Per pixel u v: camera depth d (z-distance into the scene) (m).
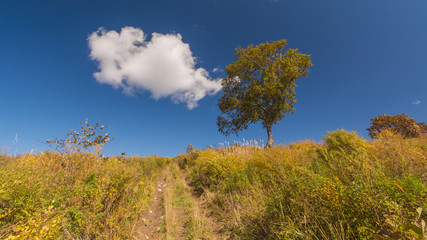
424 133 12.72
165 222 4.07
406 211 1.64
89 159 4.67
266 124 20.27
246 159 7.18
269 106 19.69
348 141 5.59
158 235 3.73
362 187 2.05
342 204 2.15
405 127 12.33
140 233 3.68
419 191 1.75
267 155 5.51
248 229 3.30
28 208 2.33
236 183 5.10
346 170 2.58
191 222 4.05
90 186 3.48
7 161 4.61
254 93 19.25
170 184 8.05
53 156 4.51
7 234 2.02
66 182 3.56
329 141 6.20
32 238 1.81
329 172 3.00
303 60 19.09
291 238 2.35
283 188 3.11
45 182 3.10
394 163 2.99
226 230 3.64
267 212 3.20
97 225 3.03
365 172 2.24
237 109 20.69
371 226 1.80
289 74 18.47
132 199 4.23
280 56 20.31
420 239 1.08
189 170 11.05
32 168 3.63
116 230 3.09
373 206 1.84
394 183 1.83
